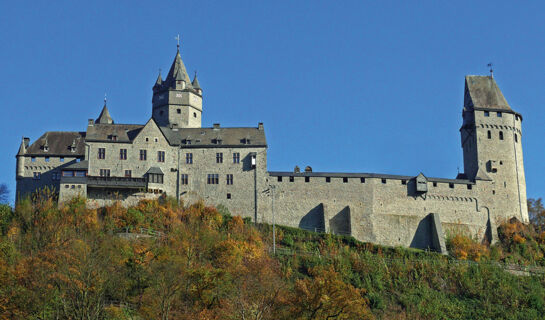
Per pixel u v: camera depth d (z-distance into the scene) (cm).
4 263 6838
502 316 7731
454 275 8381
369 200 10131
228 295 6781
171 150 10238
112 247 7650
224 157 10206
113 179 9794
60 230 8119
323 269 8038
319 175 10144
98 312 6088
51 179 10188
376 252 9206
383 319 7350
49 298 6247
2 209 8706
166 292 6612
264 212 9944
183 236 8281
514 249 10044
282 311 6581
